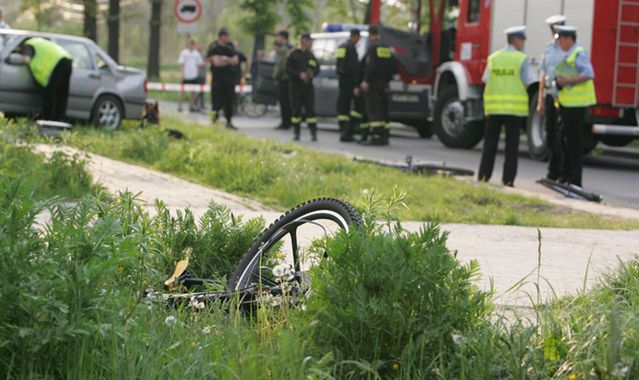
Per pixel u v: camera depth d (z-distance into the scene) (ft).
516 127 58.49
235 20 166.30
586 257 32.65
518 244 35.19
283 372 15.25
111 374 15.19
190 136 75.05
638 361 15.56
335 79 96.37
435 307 16.40
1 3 220.64
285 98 99.25
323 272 16.60
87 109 77.46
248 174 50.93
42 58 73.15
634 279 22.06
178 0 99.25
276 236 21.08
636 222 43.93
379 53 83.56
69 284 15.10
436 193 49.70
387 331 16.16
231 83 93.81
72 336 15.01
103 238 15.94
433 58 92.32
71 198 39.29
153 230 21.67
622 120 72.43
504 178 58.65
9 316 14.75
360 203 20.11
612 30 70.38
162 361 15.81
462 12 84.48
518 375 15.90
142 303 17.08
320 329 16.31
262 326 17.78
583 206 48.96
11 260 14.73
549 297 24.23
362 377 15.94
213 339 17.03
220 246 23.97
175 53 314.35
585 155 84.43
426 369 15.99
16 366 14.85
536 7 75.87
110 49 169.68
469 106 83.10
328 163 59.82
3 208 15.31
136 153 59.26
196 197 43.98
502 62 58.54
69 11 172.24
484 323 17.29
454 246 34.19
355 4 166.20
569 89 58.23
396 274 16.16
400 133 108.47
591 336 16.83
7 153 42.47
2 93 72.64
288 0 164.96
